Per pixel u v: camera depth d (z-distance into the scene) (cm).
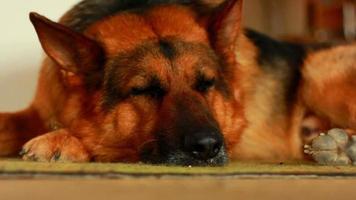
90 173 107
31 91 160
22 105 160
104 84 127
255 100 141
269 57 145
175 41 128
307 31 219
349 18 216
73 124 128
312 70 147
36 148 122
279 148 144
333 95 145
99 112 127
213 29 130
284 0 215
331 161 132
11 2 158
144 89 125
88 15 133
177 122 122
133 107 125
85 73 127
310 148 136
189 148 121
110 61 127
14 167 109
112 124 126
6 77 159
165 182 106
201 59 127
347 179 114
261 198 104
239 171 113
